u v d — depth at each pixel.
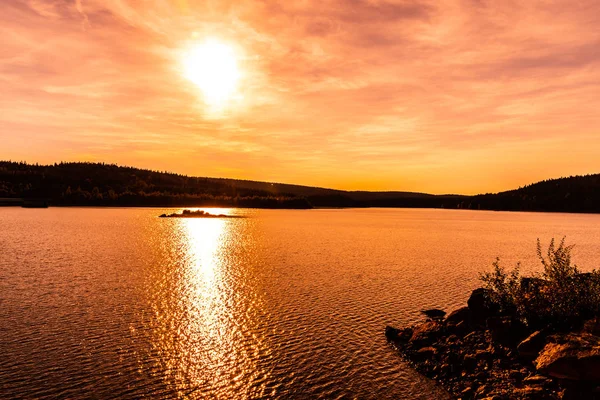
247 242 85.81
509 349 22.98
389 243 87.62
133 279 44.16
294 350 25.70
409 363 24.17
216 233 107.06
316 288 41.47
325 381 21.88
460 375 22.11
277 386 21.27
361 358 24.70
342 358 24.67
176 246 76.19
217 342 26.69
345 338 27.81
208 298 36.94
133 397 19.81
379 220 194.12
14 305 33.34
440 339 26.30
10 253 61.66
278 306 34.88
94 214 187.75
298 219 187.25
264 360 24.20
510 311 26.33
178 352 24.97
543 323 23.66
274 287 41.62
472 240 98.19
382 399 20.23
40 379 21.17
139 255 62.72
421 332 27.52
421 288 42.19
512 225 164.75
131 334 27.62
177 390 20.59
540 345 21.42
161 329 28.69
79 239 83.06
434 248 79.69
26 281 42.00
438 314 33.09
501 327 24.31
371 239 96.38
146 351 24.97
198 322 30.33
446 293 40.19
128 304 34.41
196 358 24.22
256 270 51.25
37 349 24.77
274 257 63.22
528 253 73.62
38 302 34.31
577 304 23.08
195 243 82.31
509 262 61.88
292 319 31.53
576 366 18.23
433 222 183.50
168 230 113.12
